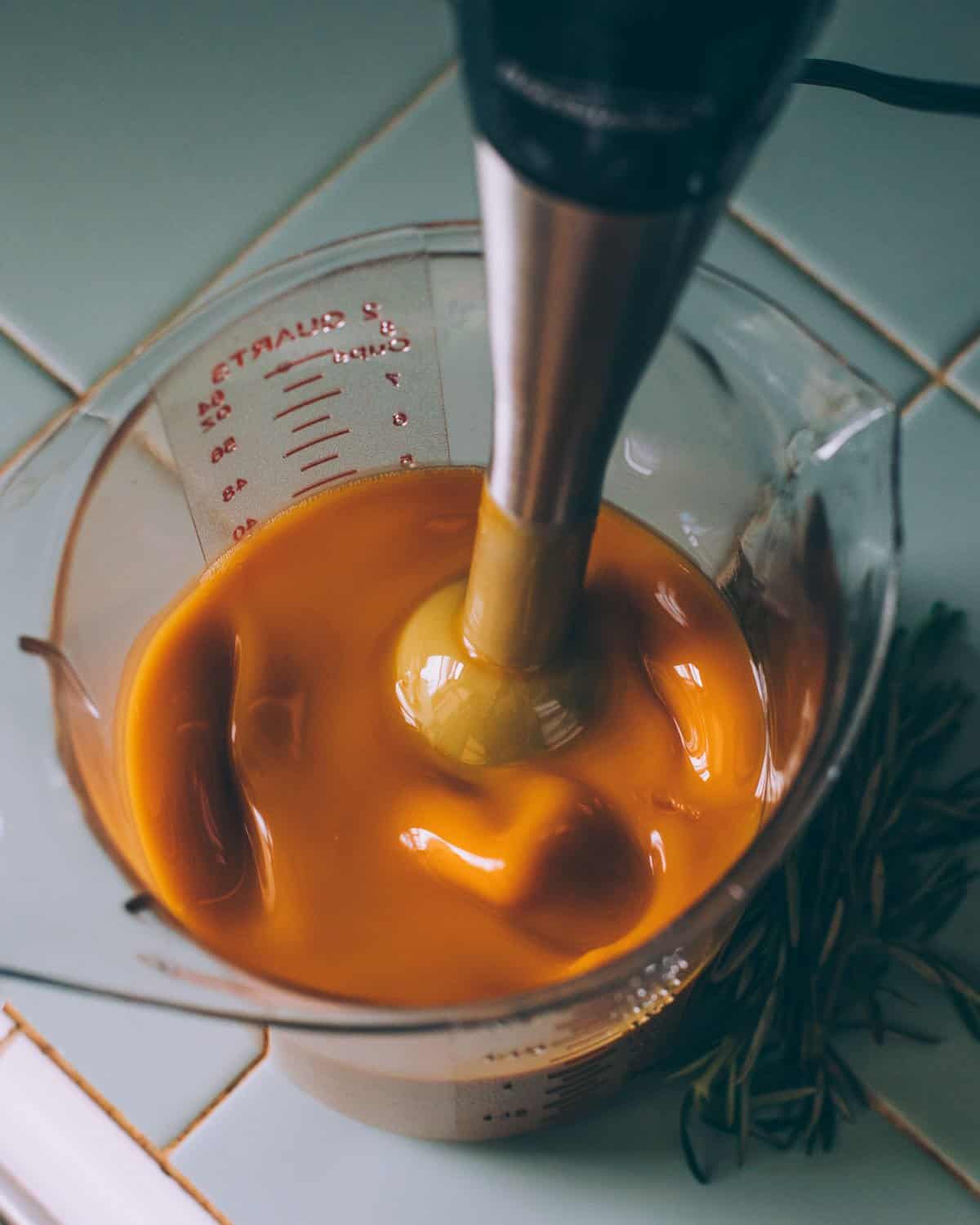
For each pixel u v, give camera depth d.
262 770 0.37
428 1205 0.41
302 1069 0.39
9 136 0.50
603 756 0.37
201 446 0.38
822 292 0.48
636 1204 0.41
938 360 0.47
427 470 0.40
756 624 0.38
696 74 0.17
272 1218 0.42
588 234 0.20
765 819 0.34
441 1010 0.30
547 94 0.18
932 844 0.43
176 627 0.39
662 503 0.39
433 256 0.36
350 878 0.36
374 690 0.38
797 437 0.34
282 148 0.49
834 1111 0.42
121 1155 0.42
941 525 0.46
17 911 0.31
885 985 0.43
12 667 0.34
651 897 0.36
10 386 0.47
